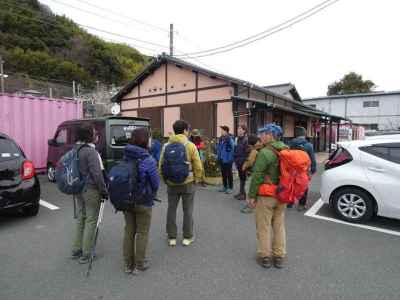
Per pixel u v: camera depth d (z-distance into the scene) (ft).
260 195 10.07
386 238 12.93
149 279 9.31
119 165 9.03
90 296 8.32
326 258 10.90
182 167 10.91
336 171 15.61
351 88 154.20
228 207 18.02
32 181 14.76
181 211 17.06
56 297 8.25
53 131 28.45
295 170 9.50
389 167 14.06
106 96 109.91
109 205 18.08
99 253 11.23
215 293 8.54
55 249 11.50
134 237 9.77
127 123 21.36
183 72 45.19
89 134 10.31
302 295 8.45
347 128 76.69
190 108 44.50
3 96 24.70
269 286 8.93
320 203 19.29
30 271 9.75
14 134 25.55
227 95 40.04
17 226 14.11
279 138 10.32
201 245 12.09
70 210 16.84
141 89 52.47
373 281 9.23
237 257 10.97
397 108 102.78
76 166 10.09
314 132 65.16
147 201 9.25
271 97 49.57
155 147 23.97
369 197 14.73
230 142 21.45
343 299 8.25
